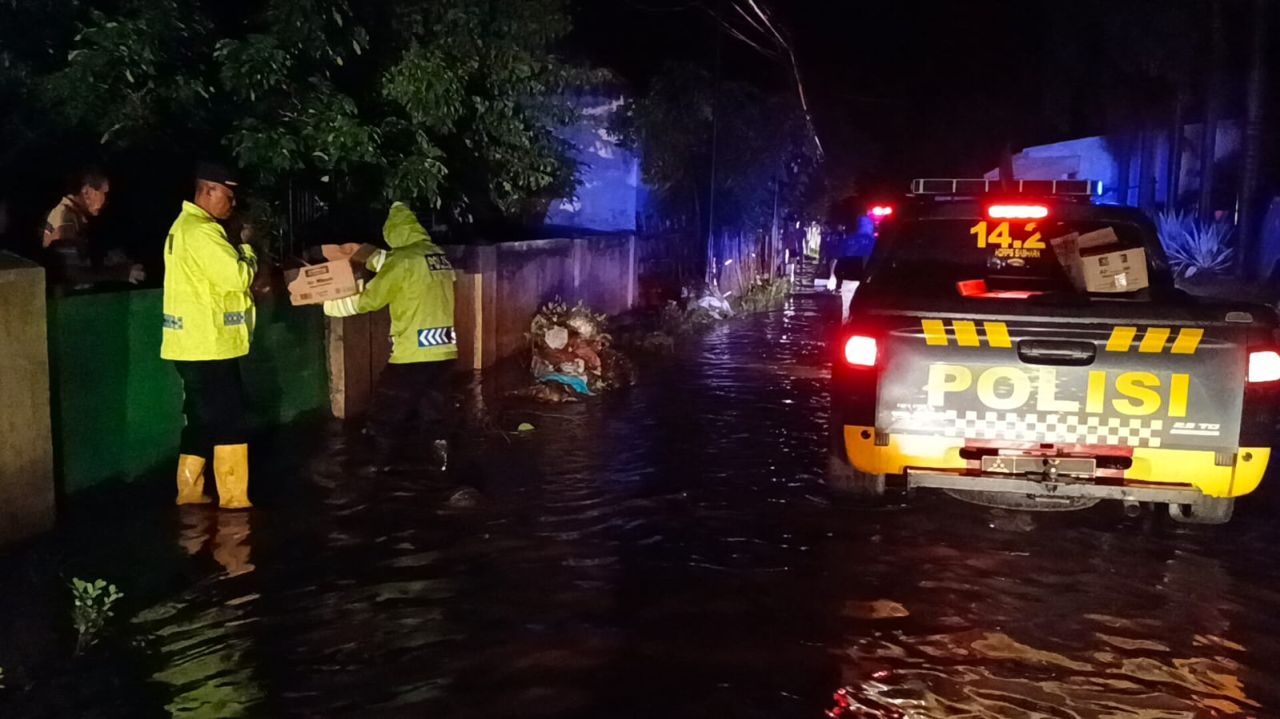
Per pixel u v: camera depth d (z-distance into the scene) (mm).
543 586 5578
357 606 5258
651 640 4930
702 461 8227
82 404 6535
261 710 4219
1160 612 5320
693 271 21656
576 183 15781
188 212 6520
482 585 5574
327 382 9383
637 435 9102
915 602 5426
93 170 7848
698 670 4633
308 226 10164
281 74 8578
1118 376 5598
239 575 5617
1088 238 7082
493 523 6602
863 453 5871
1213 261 19828
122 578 5516
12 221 8641
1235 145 22641
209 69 8750
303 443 8406
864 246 22438
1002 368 5684
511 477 7660
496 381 11148
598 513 6848
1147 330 5543
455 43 10977
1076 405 5641
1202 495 5672
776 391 11367
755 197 25016
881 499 6961
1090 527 6633
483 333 11852
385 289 7934
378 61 10734
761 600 5430
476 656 4734
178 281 6480
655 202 20750
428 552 6051
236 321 6668
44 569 5578
